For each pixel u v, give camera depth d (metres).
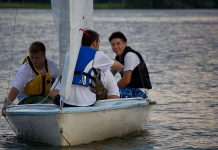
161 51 97.62
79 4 26.88
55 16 27.86
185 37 146.25
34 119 27.39
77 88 27.70
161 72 63.44
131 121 29.91
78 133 27.45
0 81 52.81
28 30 159.00
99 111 27.59
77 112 26.77
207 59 82.12
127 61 31.56
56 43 109.62
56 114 26.42
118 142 29.23
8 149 28.06
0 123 34.50
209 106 41.16
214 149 28.89
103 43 113.75
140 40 130.12
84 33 28.23
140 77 31.88
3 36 130.88
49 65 30.16
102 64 28.27
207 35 157.62
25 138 29.05
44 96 29.83
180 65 72.06
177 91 48.66
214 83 54.31
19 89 29.56
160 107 40.50
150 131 32.53
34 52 29.53
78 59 27.78
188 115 37.62
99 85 28.70
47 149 27.61
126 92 31.77
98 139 28.66
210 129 33.41
